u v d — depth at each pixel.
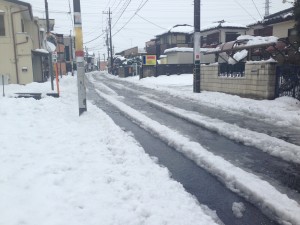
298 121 9.60
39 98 14.42
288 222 3.79
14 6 23.00
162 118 10.75
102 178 4.62
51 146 6.23
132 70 47.62
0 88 19.42
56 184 4.32
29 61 23.48
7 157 5.36
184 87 23.52
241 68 15.54
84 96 10.57
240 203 4.32
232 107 12.75
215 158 6.09
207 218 3.71
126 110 12.45
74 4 10.31
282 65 12.95
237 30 36.78
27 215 3.41
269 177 5.23
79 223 3.32
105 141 6.96
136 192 4.23
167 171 5.27
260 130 8.56
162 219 3.57
